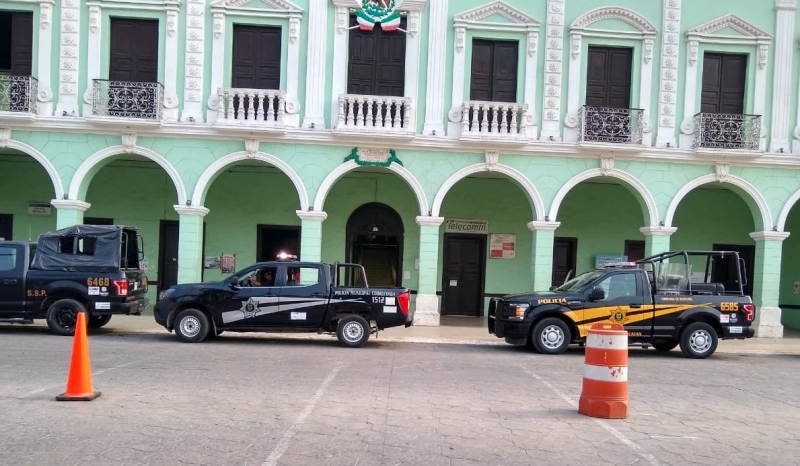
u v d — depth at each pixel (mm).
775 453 5598
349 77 16016
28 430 5625
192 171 15539
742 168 16141
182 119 15383
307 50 15664
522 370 9758
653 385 8836
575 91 15984
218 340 12211
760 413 7250
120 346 11008
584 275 12750
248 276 11938
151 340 12031
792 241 19141
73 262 12328
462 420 6398
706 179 16109
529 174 15969
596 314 11664
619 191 18953
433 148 15789
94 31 15375
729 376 9938
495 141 15539
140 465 4781
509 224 18828
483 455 5242
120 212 18141
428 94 15781
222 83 15570
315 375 8672
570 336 11664
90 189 18047
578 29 15906
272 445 5359
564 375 9383
